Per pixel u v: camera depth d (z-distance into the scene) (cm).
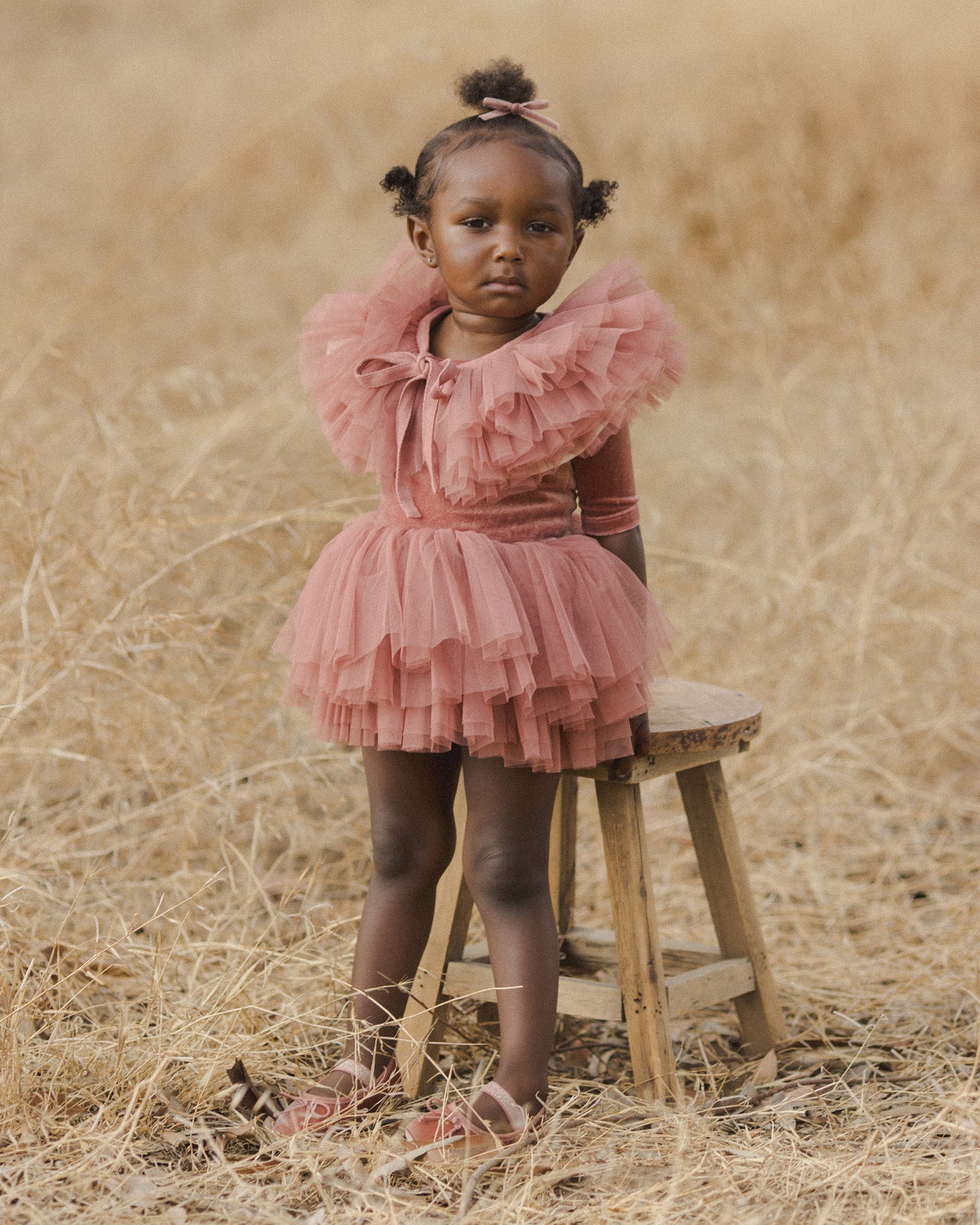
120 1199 238
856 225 944
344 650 260
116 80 1541
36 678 391
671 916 392
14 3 1925
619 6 1374
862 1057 305
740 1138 259
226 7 1822
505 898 268
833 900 397
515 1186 243
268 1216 231
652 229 938
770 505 600
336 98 1250
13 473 415
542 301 269
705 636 518
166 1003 313
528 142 264
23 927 329
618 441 276
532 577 260
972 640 527
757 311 695
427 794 281
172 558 420
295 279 955
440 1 1352
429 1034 291
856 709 481
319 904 340
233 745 407
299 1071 293
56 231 1111
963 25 1234
